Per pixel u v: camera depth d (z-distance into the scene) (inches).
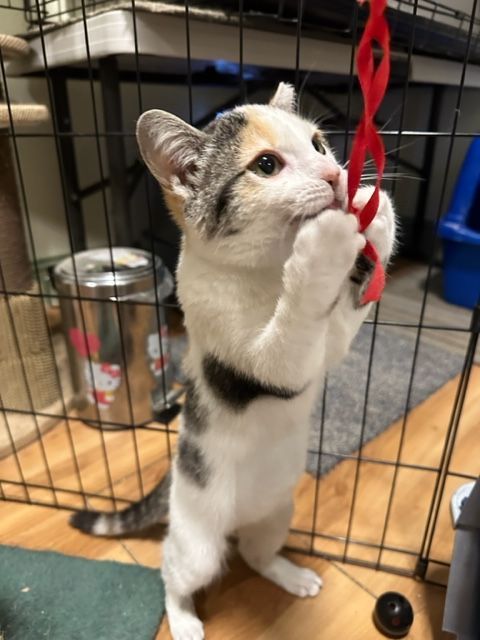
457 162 109.3
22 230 61.1
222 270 31.1
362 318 32.4
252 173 29.4
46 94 83.7
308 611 40.8
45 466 54.8
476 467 54.2
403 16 55.3
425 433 59.6
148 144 31.3
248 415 33.4
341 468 54.5
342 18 58.8
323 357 30.0
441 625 39.4
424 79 79.2
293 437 36.4
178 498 38.2
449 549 45.2
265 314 29.9
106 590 41.9
